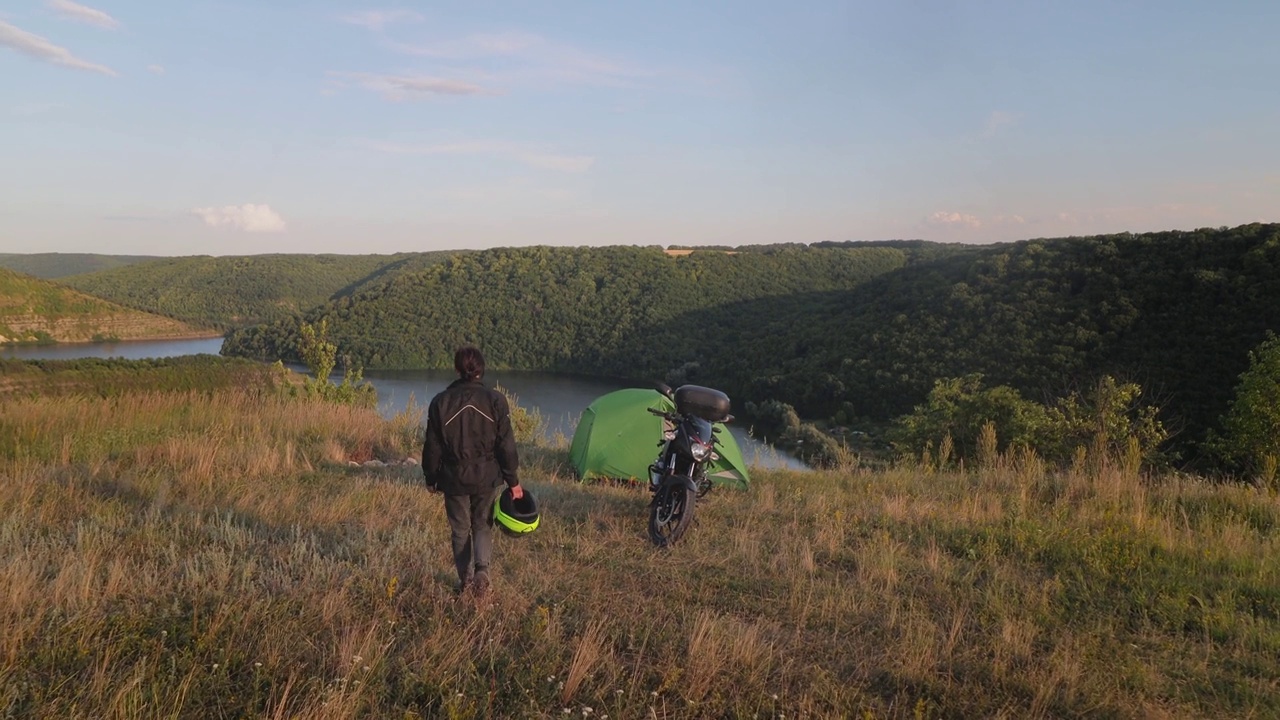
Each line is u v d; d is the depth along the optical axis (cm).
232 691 311
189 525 551
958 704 336
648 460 877
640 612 429
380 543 525
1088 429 1332
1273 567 545
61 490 643
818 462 1164
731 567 521
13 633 342
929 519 668
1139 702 339
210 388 1379
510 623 396
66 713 284
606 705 321
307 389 1617
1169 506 759
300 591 420
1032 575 527
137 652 338
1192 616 450
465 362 430
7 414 935
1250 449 1244
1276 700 349
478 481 420
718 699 327
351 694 309
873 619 438
